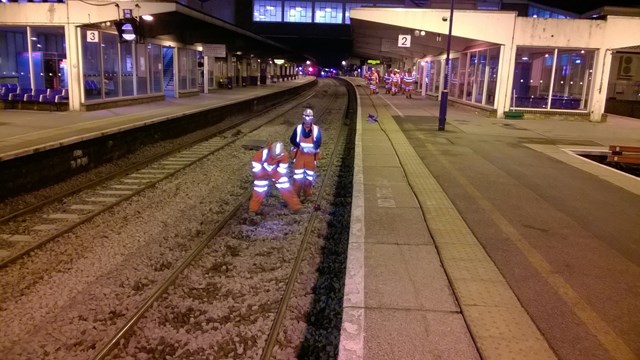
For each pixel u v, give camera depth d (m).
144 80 24.86
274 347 5.05
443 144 15.53
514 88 24.45
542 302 5.17
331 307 5.95
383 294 5.21
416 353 4.18
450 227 7.49
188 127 19.73
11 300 5.94
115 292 6.17
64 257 7.21
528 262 6.26
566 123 22.50
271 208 9.67
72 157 12.24
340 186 11.77
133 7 19.81
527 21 22.89
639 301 5.29
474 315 4.82
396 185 10.00
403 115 24.48
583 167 12.50
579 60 23.86
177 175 12.41
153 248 7.62
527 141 16.62
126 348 5.04
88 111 19.59
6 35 21.84
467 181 10.62
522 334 4.52
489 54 25.23
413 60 49.03
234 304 5.95
